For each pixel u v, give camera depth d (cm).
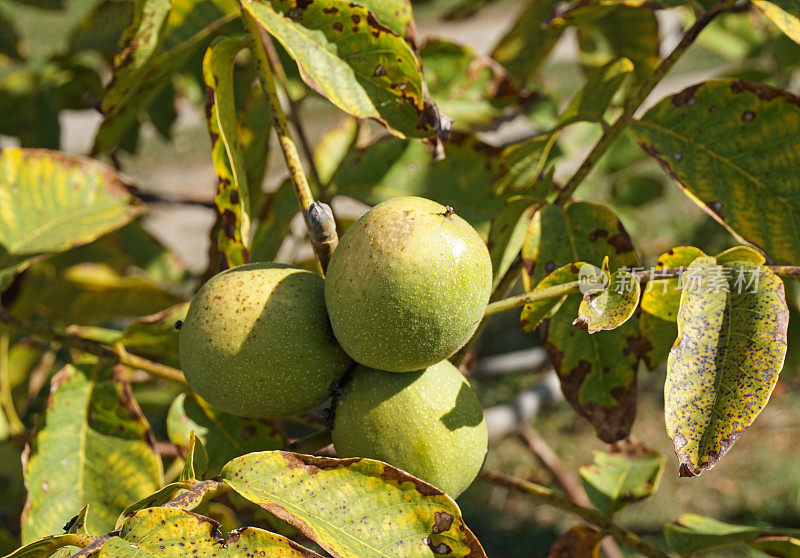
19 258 76
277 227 79
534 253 72
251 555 61
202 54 89
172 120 100
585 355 72
